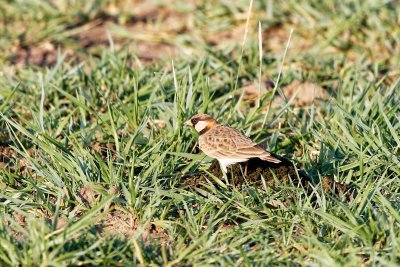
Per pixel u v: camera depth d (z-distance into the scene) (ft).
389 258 29.66
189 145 39.17
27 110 44.32
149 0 66.74
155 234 32.76
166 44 58.29
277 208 33.83
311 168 36.81
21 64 54.34
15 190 35.19
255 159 36.88
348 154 37.04
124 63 47.47
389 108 40.91
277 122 42.75
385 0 57.06
